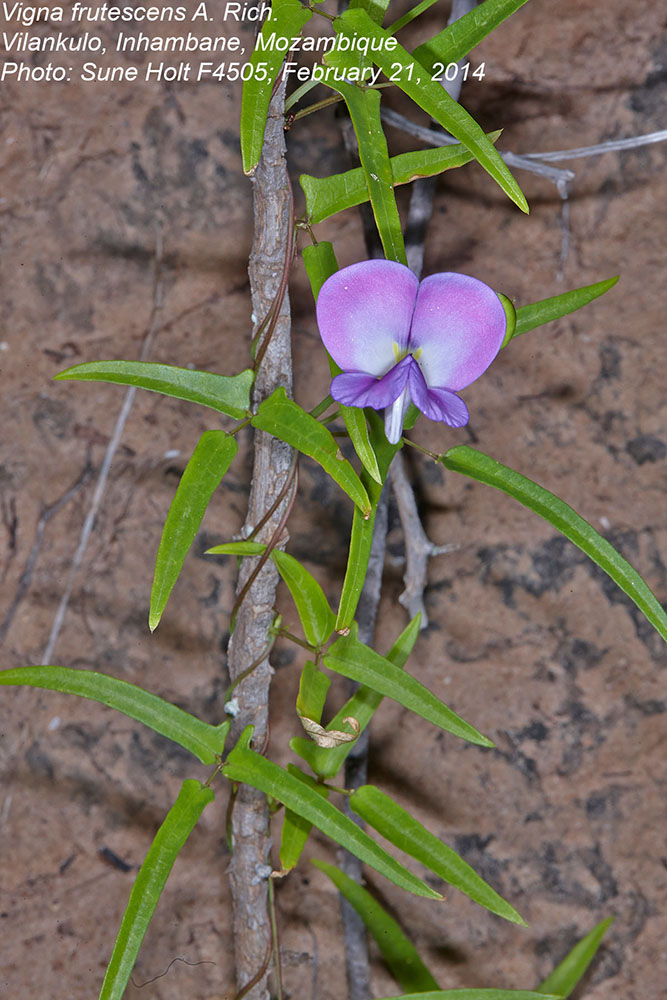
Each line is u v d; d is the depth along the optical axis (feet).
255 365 1.85
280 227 1.84
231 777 1.87
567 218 2.07
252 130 1.75
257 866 2.01
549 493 1.84
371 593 2.08
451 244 2.08
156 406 2.07
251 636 1.94
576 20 2.04
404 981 2.05
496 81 2.05
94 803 2.09
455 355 1.82
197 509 1.81
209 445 1.82
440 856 1.89
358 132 1.80
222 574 2.09
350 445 2.09
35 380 2.06
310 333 2.07
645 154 2.06
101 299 2.05
